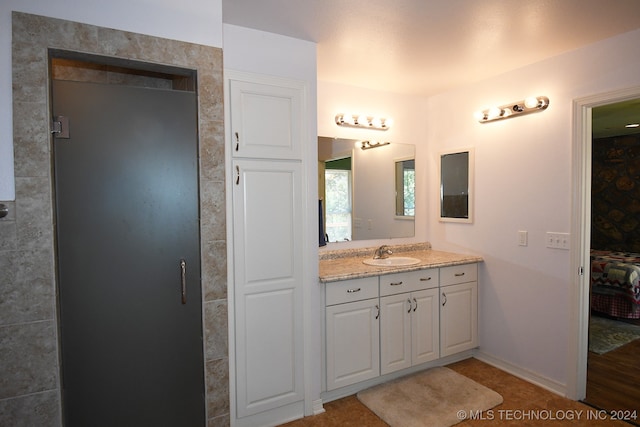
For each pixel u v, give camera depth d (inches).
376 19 79.4
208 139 73.4
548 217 102.5
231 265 81.5
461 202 129.4
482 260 121.8
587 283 97.2
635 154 206.1
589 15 77.5
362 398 98.4
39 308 60.2
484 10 75.5
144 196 70.1
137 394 70.9
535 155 105.5
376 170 131.3
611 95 88.4
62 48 60.8
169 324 72.9
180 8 70.1
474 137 123.7
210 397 75.2
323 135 121.5
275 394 87.4
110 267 67.9
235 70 81.6
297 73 89.0
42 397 61.0
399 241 136.5
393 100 134.3
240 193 82.4
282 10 75.1
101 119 66.8
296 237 89.3
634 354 125.4
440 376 110.2
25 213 59.0
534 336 106.7
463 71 112.0
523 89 108.2
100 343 67.7
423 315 111.3
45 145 59.9
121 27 65.2
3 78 57.4
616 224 215.0
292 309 89.0
